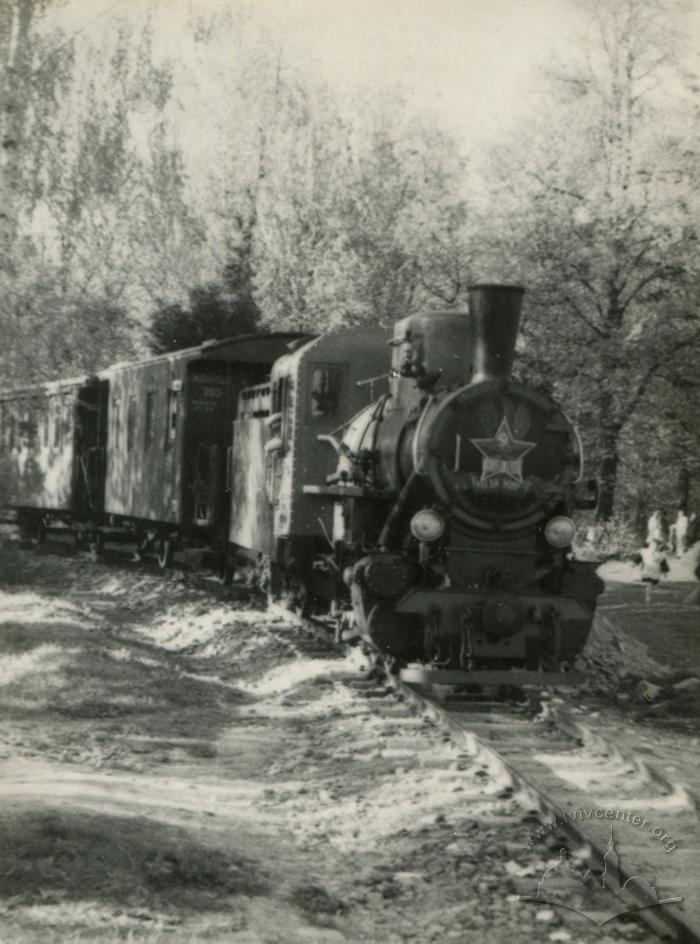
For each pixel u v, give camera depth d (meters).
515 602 9.98
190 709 10.05
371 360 13.06
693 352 25.59
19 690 10.19
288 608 14.44
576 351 25.16
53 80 15.53
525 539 10.35
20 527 27.89
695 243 26.02
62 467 23.77
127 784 7.52
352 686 10.56
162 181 25.00
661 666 12.84
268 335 18.27
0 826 5.93
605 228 25.88
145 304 27.22
